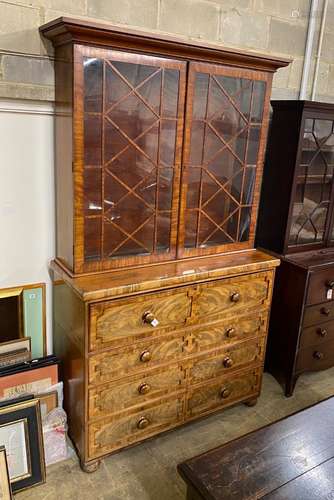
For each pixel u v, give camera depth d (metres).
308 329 2.25
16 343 1.79
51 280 1.87
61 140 1.60
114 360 1.64
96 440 1.70
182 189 1.76
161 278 1.65
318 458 1.27
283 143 2.15
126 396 1.72
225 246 1.97
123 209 1.65
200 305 1.80
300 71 2.40
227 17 2.04
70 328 1.70
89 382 1.61
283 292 2.27
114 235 1.66
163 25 1.86
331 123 2.19
